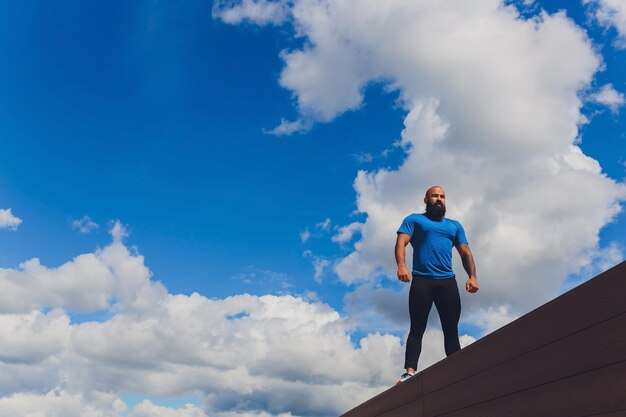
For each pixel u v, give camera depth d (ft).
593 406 10.45
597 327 10.60
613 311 10.27
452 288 19.66
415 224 20.26
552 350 11.76
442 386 16.26
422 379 17.70
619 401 9.87
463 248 20.57
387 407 20.61
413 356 19.39
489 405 13.78
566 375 11.25
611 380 10.11
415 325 19.60
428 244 19.88
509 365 13.14
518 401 12.64
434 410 16.61
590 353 10.69
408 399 18.63
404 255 19.94
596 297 10.73
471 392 14.62
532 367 12.33
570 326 11.31
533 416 12.08
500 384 13.42
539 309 12.35
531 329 12.53
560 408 11.31
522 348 12.75
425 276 19.72
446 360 16.21
